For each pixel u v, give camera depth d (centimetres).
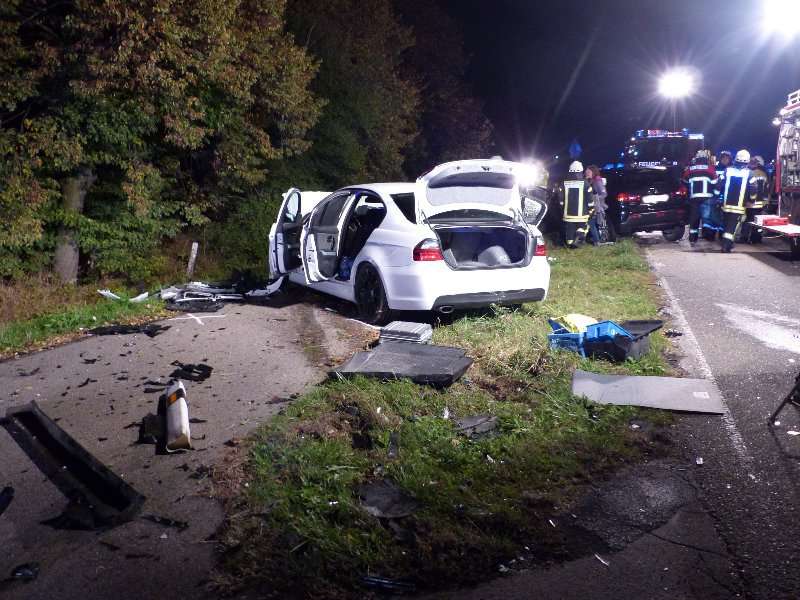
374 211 938
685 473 462
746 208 1421
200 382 646
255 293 1018
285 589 351
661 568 363
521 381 623
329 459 465
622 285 1063
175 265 1288
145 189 1139
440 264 776
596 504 428
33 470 486
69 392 632
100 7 929
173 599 345
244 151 1286
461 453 481
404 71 2789
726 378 632
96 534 400
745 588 344
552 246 1573
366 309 857
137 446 512
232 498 432
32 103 1029
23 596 347
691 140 2186
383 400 564
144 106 1051
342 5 1948
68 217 1096
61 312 938
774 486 440
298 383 634
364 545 382
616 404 564
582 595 344
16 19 964
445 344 731
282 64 1284
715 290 1028
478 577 360
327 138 1738
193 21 1034
